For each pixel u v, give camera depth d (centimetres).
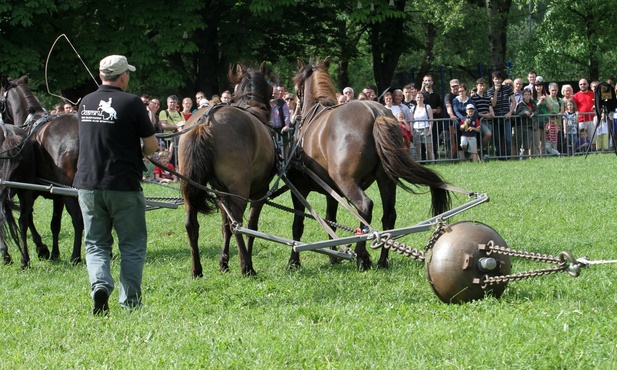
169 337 598
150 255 1096
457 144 2148
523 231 1098
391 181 887
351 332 579
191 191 841
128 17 2484
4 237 988
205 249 1134
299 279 858
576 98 2314
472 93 2195
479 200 783
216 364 518
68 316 702
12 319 700
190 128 841
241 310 700
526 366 482
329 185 930
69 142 1030
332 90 1043
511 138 2198
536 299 673
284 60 3347
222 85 2892
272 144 941
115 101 704
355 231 893
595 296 680
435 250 676
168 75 2541
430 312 642
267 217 1381
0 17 2414
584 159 2066
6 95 1222
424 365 494
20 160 1011
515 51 4322
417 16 3803
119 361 542
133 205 709
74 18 2564
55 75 2530
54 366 538
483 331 555
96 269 697
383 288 777
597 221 1145
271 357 529
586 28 3647
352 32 3450
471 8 3416
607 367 474
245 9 2678
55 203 1119
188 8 2484
